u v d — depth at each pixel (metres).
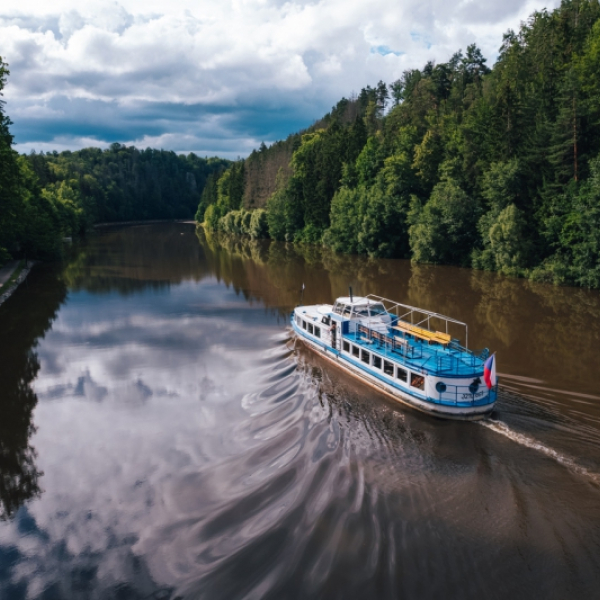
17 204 56.88
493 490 17.36
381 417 23.39
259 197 147.62
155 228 173.88
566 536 15.05
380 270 68.38
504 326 38.78
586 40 79.88
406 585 13.45
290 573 14.02
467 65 125.56
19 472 20.56
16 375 31.50
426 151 81.00
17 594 14.33
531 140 61.25
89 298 53.16
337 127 125.44
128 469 20.45
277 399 26.33
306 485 18.02
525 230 61.44
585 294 50.22
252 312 46.03
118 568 15.06
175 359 33.59
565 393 25.38
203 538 15.91
